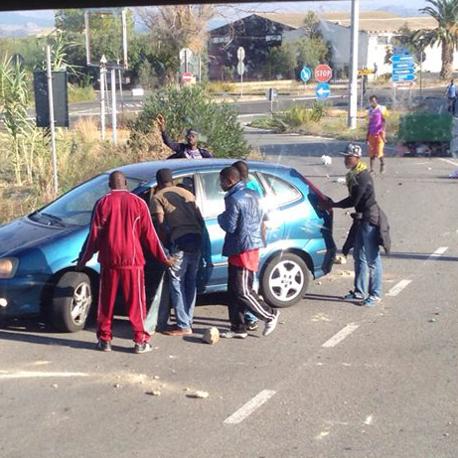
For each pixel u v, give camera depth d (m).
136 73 51.25
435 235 13.41
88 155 18.48
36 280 8.02
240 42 67.12
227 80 66.88
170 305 8.30
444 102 48.03
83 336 8.17
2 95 17.27
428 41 63.00
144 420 6.08
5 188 16.53
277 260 9.00
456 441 5.66
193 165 8.91
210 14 42.12
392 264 11.35
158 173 8.15
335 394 6.57
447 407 6.28
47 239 8.24
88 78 54.97
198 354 7.62
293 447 5.58
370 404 6.35
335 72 63.47
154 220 8.05
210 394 6.59
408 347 7.77
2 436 5.82
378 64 64.75
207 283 8.62
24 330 8.38
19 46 29.14
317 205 9.31
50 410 6.29
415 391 6.62
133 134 20.42
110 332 7.70
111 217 7.50
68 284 8.12
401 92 56.16
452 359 7.41
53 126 15.16
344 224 14.57
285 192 9.14
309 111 37.75
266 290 8.96
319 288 10.05
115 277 7.56
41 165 17.03
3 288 7.97
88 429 5.92
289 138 33.53
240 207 7.82
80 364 7.35
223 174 7.91
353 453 5.48
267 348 7.78
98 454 5.50
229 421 6.04
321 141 31.91
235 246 7.89
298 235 9.10
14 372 7.14
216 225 8.65
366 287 9.32
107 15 27.83
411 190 18.66
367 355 7.55
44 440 5.74
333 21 64.00
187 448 5.58
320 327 8.44
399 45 64.62
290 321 8.66
